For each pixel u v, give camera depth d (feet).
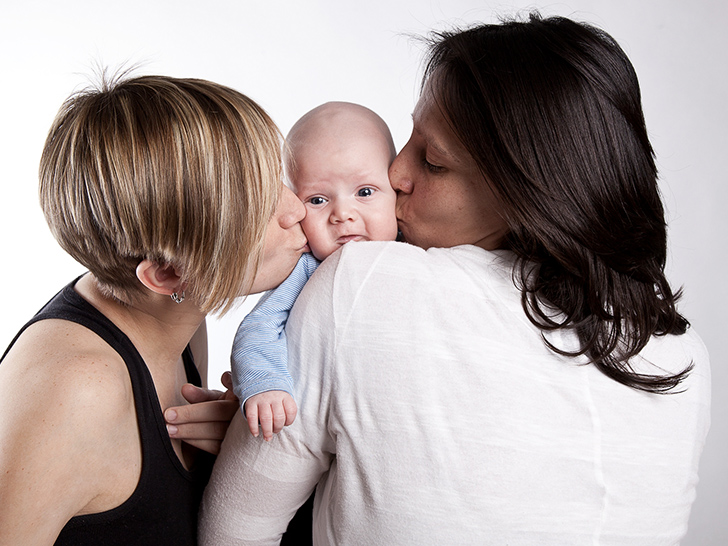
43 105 9.21
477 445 2.50
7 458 2.36
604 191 2.62
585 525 2.57
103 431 2.62
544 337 2.59
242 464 2.92
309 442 2.81
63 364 2.57
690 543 8.77
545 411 2.53
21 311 9.71
